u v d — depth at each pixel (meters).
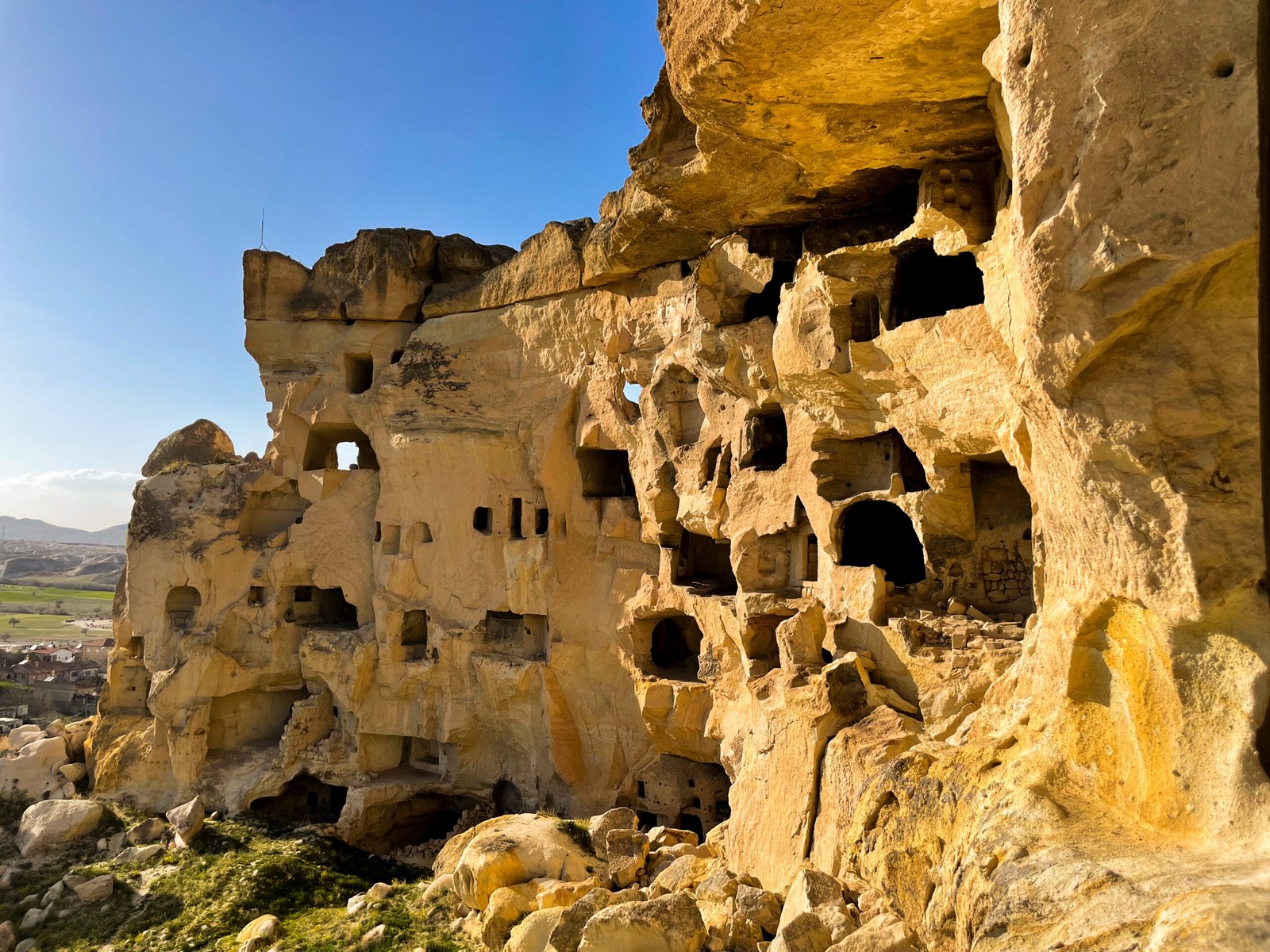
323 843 23.39
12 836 24.67
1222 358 4.56
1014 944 4.69
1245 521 4.47
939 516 13.50
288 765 26.58
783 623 14.33
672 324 19.73
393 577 26.06
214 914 18.67
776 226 14.27
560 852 13.40
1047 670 6.56
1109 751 5.68
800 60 7.71
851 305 13.55
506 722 24.16
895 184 11.91
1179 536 4.62
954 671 11.45
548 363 23.84
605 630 22.17
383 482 26.94
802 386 14.73
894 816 8.00
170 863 22.03
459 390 25.81
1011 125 5.41
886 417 14.03
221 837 23.36
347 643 26.75
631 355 21.22
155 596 28.86
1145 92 4.53
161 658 28.36
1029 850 5.28
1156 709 5.10
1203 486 4.59
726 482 18.41
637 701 21.25
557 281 23.20
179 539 28.78
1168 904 3.97
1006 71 5.41
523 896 12.39
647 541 21.41
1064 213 4.89
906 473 14.79
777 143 9.80
